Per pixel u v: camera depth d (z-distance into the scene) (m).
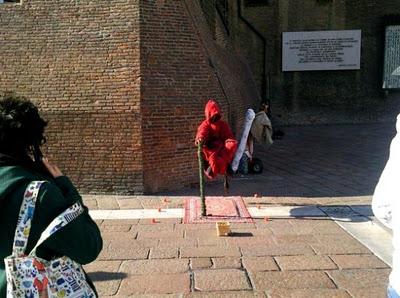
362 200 7.69
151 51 8.16
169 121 8.42
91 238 1.93
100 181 8.25
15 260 1.85
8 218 1.83
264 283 4.34
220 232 5.75
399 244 2.09
